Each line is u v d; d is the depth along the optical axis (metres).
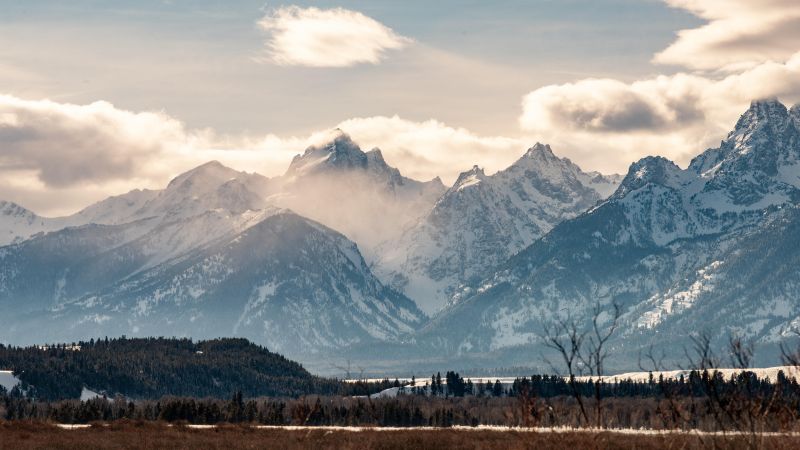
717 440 144.62
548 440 168.75
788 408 139.50
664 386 150.25
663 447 156.62
